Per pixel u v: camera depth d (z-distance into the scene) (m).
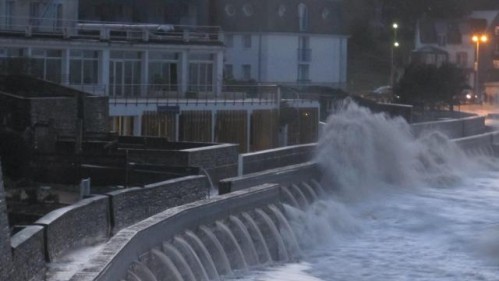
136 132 68.06
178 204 40.72
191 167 45.53
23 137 49.25
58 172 46.69
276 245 41.53
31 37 74.19
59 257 30.53
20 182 45.50
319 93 94.06
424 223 49.91
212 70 88.31
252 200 41.03
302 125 83.44
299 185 51.19
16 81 62.75
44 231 29.23
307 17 116.94
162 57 83.38
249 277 36.94
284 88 89.75
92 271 25.80
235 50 114.62
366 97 104.50
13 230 30.17
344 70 121.06
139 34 83.06
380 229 48.50
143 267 30.36
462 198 60.06
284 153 55.50
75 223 32.22
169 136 70.12
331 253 42.59
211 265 35.59
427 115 96.31
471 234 46.91
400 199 58.16
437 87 106.94
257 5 113.94
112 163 45.91
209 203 36.94
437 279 38.06
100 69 78.38
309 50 117.12
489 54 148.50
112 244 28.81
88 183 40.38
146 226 31.44
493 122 106.44
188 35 86.06
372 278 37.94
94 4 97.19
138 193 37.38
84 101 58.94
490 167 78.50
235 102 76.00
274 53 114.38
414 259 41.56
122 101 68.56
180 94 81.06
